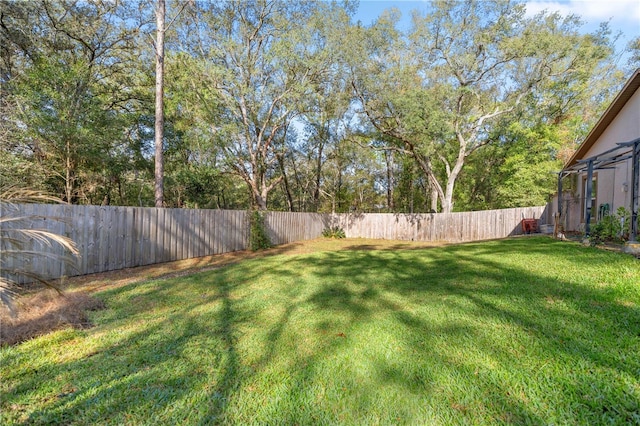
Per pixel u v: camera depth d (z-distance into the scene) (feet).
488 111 52.34
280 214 42.24
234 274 19.88
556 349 8.25
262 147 51.03
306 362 8.07
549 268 17.25
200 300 13.97
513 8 42.27
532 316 10.64
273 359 8.26
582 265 17.10
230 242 32.94
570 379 6.89
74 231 19.25
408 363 7.85
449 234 46.42
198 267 23.52
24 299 11.90
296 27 42.73
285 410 6.20
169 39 42.68
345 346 8.93
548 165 46.24
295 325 10.71
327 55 41.37
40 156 32.40
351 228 54.03
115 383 7.14
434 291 14.56
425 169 52.13
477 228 44.93
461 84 48.57
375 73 42.88
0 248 9.69
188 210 27.91
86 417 6.00
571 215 36.50
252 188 47.88
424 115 38.81
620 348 8.16
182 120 43.01
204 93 37.86
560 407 6.04
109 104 42.86
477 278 16.42
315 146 65.82
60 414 6.07
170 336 9.82
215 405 6.38
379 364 7.86
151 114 44.62
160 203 27.96
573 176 37.06
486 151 60.23
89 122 33.63
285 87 45.42
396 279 17.61
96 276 19.70
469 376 7.17
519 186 47.16
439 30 46.06
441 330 9.87
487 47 44.29
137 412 6.15
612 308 10.91
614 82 52.65
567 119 52.75
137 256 23.36
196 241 28.73
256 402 6.47
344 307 12.64
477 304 12.23
